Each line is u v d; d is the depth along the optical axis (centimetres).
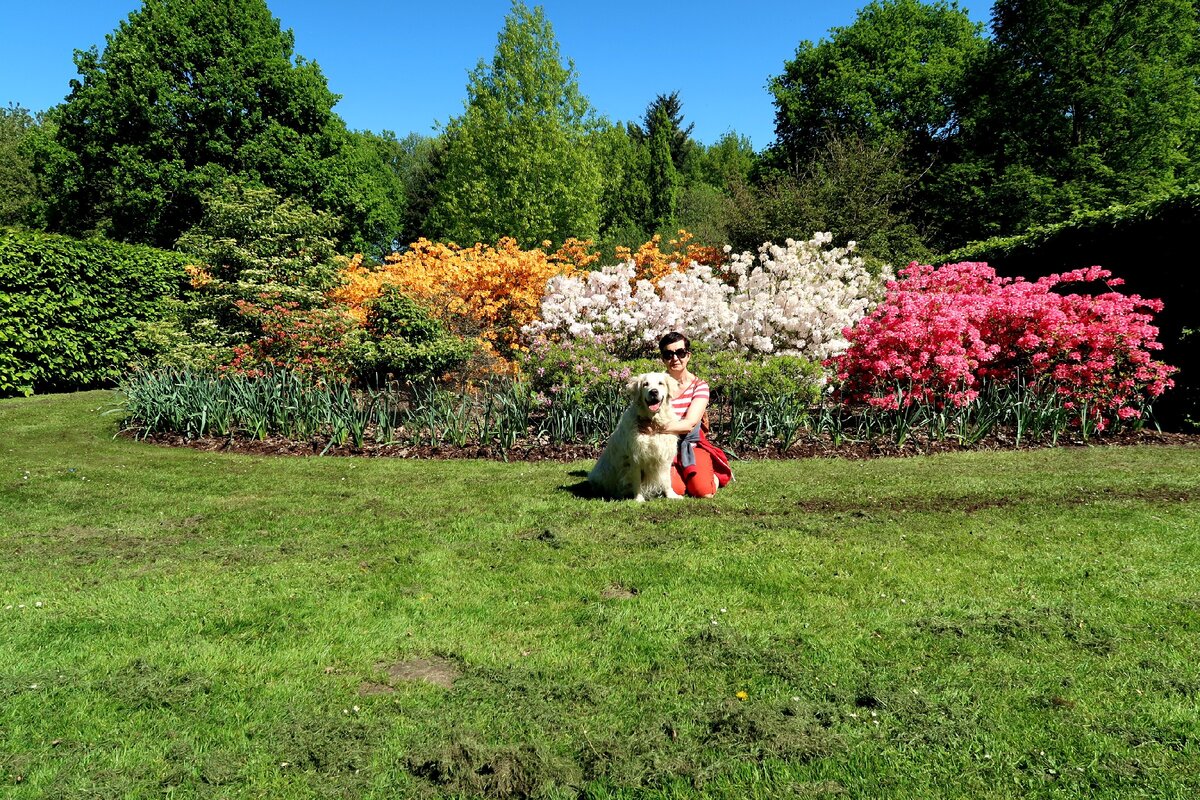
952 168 2262
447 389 884
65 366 1227
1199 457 633
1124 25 1952
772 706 234
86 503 529
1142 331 733
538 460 694
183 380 866
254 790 197
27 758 209
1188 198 803
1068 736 212
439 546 417
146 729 228
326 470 648
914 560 373
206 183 2080
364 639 293
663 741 217
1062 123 2088
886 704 233
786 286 991
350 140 2939
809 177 2056
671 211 3778
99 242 1280
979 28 2870
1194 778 190
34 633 299
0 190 3102
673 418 510
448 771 203
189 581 362
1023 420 732
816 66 2898
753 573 359
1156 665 253
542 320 1094
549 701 242
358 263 1323
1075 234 978
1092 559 367
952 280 895
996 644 275
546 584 353
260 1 2248
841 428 751
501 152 2512
